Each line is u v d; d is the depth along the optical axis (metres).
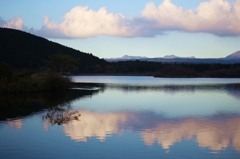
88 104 29.78
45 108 26.16
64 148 13.52
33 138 15.12
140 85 66.06
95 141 14.72
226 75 145.12
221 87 60.03
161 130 17.33
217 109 26.56
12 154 12.65
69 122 19.50
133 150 13.34
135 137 15.60
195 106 28.69
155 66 187.75
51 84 46.81
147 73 180.00
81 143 14.34
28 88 42.91
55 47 149.12
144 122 19.81
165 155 12.69
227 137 15.73
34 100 32.31
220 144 14.41
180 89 53.44
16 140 14.75
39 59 120.00
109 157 12.36
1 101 30.97
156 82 82.69
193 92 46.62
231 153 13.04
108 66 173.75
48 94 40.00
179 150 13.41
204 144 14.39
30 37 140.75
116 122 19.73
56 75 48.25
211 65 163.25
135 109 26.33
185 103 31.33
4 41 122.81
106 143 14.40
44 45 140.50
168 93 44.47
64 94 40.53
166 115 22.91
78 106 28.08
